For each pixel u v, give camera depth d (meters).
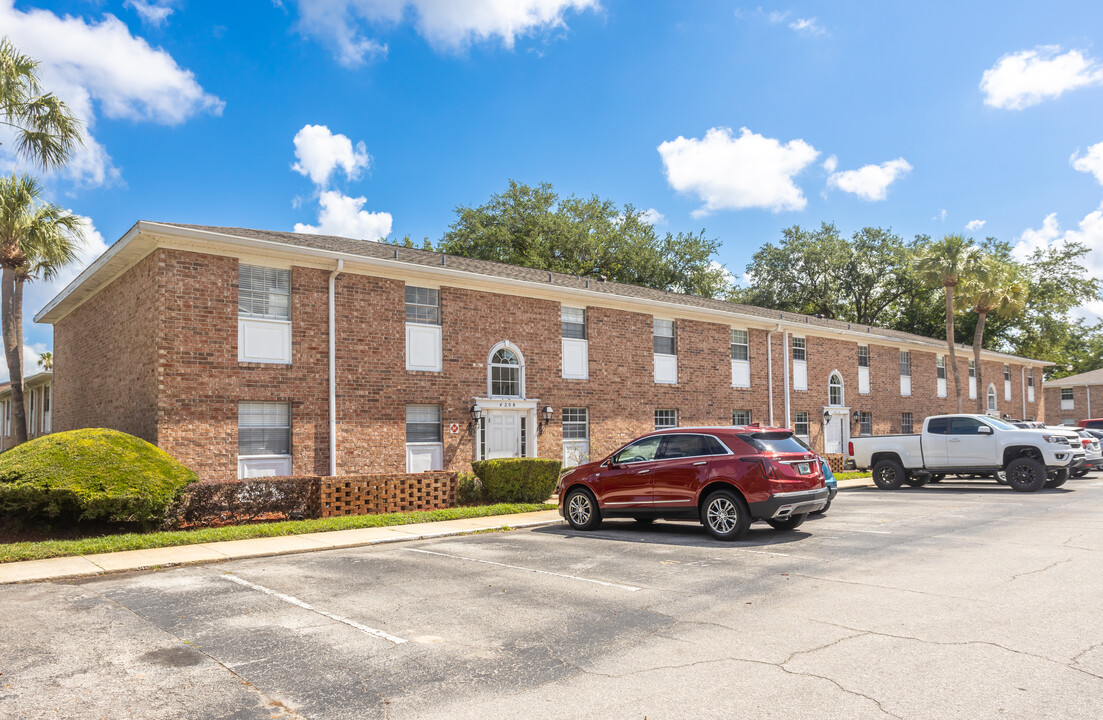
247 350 14.66
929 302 52.75
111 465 11.15
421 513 13.66
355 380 16.11
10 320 20.70
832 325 31.14
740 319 25.16
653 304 22.27
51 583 8.20
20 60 18.14
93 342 18.28
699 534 11.37
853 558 9.05
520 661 5.26
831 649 5.37
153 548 10.30
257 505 12.70
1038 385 46.03
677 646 5.54
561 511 12.58
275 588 7.78
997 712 4.14
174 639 5.89
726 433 11.05
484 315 18.59
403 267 16.70
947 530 11.34
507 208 48.59
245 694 4.66
